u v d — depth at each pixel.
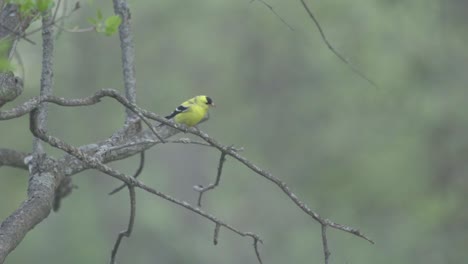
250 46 27.88
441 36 22.91
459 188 22.48
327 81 25.36
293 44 26.95
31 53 22.48
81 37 27.44
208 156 33.50
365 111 24.38
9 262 23.25
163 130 7.17
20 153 8.01
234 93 28.39
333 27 23.97
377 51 23.19
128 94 7.15
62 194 8.35
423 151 23.06
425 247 22.11
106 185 28.23
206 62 28.02
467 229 22.11
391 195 23.39
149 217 28.11
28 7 4.89
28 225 5.49
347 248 23.97
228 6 26.81
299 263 25.33
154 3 27.44
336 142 24.56
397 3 23.02
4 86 5.44
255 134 27.77
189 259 28.66
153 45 28.05
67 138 25.69
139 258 27.86
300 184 26.55
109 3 24.59
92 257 24.25
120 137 6.80
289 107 27.30
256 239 6.31
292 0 24.91
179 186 32.97
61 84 27.31
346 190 24.50
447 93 22.56
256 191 29.19
